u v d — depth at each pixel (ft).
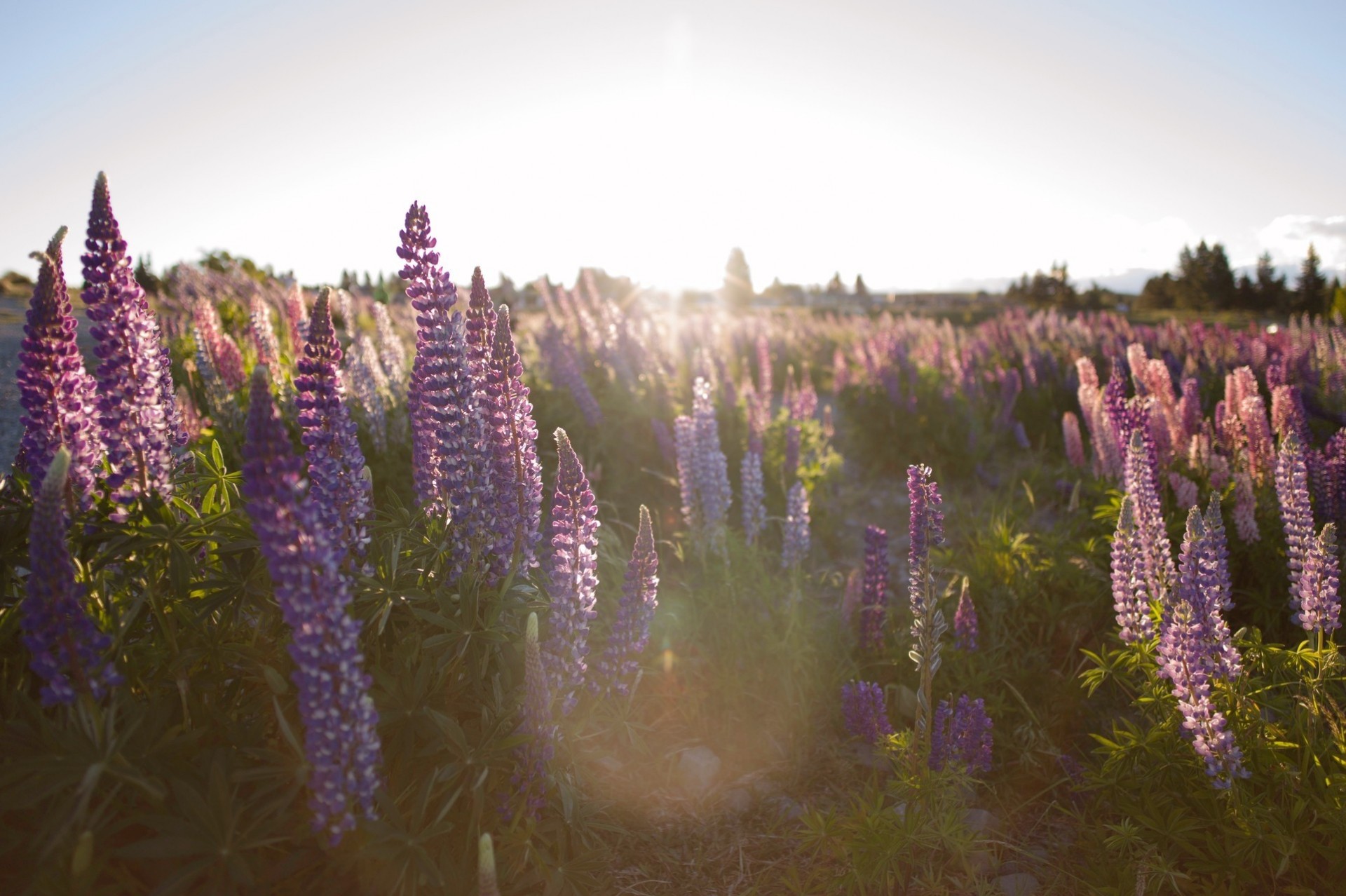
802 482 26.73
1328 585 13.48
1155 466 19.65
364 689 8.14
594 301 35.68
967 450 32.24
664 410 29.01
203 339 22.31
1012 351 52.60
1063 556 19.42
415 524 12.01
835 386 44.14
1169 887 11.41
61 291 9.14
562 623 11.11
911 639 17.20
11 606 9.04
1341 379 30.55
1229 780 11.34
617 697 13.82
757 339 51.75
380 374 23.70
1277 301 194.29
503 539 11.76
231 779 8.17
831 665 17.28
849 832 12.20
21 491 9.87
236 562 9.64
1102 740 12.85
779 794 14.24
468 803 9.99
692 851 12.76
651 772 14.58
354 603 10.00
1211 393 33.58
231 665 9.43
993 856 12.59
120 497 9.47
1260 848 10.85
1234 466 21.35
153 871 8.31
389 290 52.75
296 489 7.72
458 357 11.27
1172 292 216.33
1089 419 25.86
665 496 25.57
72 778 7.55
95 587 9.00
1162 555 14.23
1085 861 12.53
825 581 23.31
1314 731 12.03
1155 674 13.39
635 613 12.79
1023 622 18.30
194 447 16.17
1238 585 18.60
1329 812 10.69
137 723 7.98
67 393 9.18
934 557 19.11
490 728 9.96
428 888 9.07
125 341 9.32
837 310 160.56
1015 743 15.11
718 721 15.98
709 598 18.60
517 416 11.71
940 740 13.88
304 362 10.09
